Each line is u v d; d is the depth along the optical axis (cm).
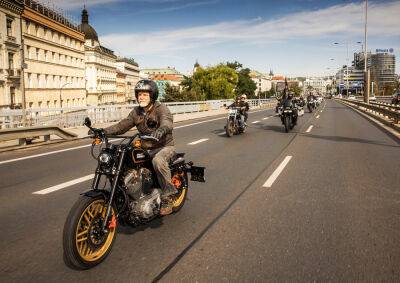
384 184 702
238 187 680
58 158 998
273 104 6969
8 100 4666
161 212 455
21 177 762
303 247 412
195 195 627
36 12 5634
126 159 406
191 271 357
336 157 1001
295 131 1731
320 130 1772
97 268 364
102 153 386
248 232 457
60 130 1329
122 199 404
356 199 602
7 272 356
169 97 9556
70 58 7081
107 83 10588
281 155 1035
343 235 447
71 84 7112
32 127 1188
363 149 1148
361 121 2377
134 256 390
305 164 900
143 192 428
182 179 544
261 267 364
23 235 448
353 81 15538
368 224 485
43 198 607
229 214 527
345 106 5525
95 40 9525
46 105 6038
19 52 4994
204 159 972
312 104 3688
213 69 11044
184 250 405
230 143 1296
